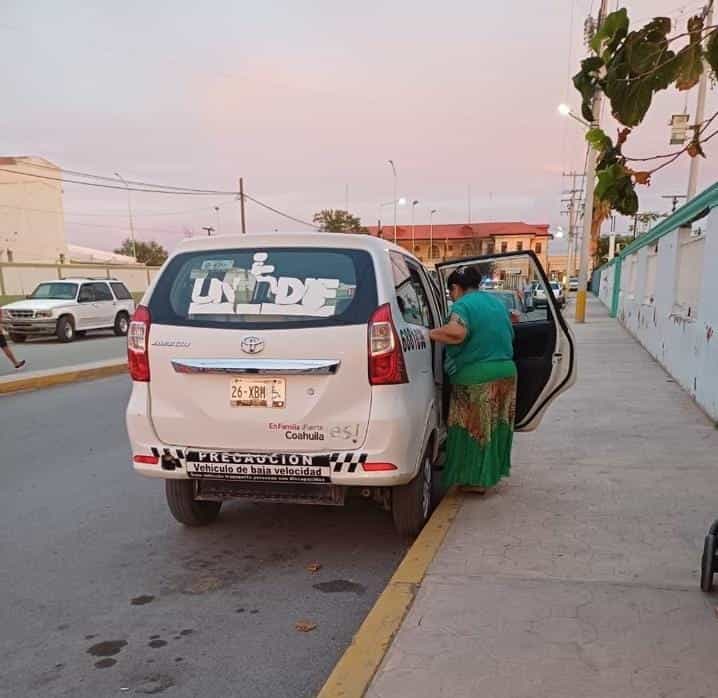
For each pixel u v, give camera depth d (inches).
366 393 142.8
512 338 187.5
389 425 142.3
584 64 73.0
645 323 578.6
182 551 167.9
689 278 389.4
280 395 144.5
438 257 3444.9
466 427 181.6
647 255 599.5
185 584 149.6
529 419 202.1
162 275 157.2
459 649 110.1
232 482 156.1
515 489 193.6
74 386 441.7
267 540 174.7
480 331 176.6
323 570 156.8
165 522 187.8
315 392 143.3
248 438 147.3
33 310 743.1
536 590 130.4
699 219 387.9
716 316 291.1
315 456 144.1
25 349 684.7
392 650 110.1
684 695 97.7
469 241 3417.8
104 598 142.9
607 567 140.7
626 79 69.2
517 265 213.6
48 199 2268.7
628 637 113.1
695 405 321.1
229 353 145.3
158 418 151.7
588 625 117.1
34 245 2230.6
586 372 436.1
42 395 404.8
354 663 106.6
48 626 131.5
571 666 105.0
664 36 67.6
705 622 117.9
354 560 162.2
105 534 178.9
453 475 184.4
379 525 184.5
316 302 146.7
